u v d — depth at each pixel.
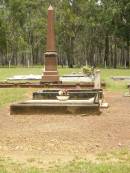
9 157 9.31
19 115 16.39
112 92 26.75
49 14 33.66
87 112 16.27
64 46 78.12
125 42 74.44
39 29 78.31
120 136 11.77
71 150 9.97
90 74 35.91
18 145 10.58
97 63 91.31
